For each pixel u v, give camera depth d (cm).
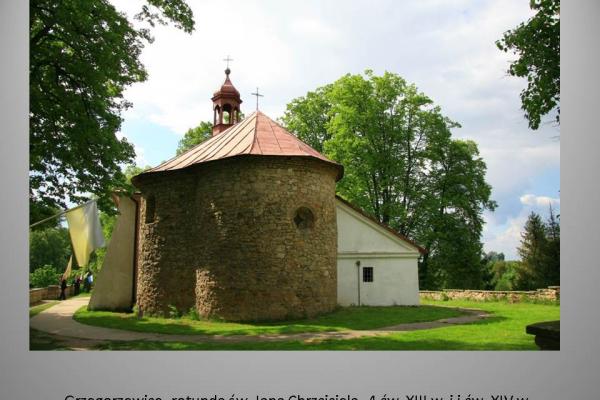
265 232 1403
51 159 1321
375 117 2714
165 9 1295
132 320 1489
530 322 1397
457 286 3064
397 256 1952
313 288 1447
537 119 1091
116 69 1276
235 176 1440
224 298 1391
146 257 1653
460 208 2945
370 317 1470
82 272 3741
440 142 2853
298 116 3100
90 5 1152
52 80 1274
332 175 1588
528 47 1091
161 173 1630
